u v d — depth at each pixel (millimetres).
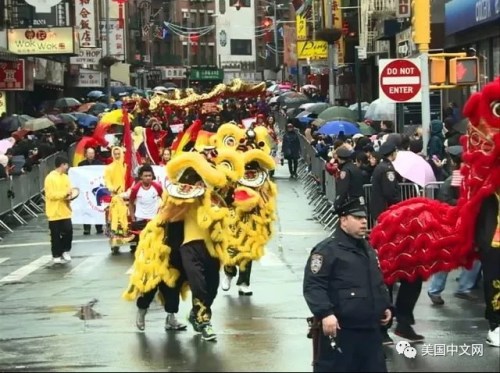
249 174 16281
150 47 124625
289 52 96438
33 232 28406
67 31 49375
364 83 59750
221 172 13289
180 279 13844
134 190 22688
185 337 13750
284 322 14641
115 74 85688
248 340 13422
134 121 37562
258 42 150875
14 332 14531
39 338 14031
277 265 20531
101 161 30141
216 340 13414
